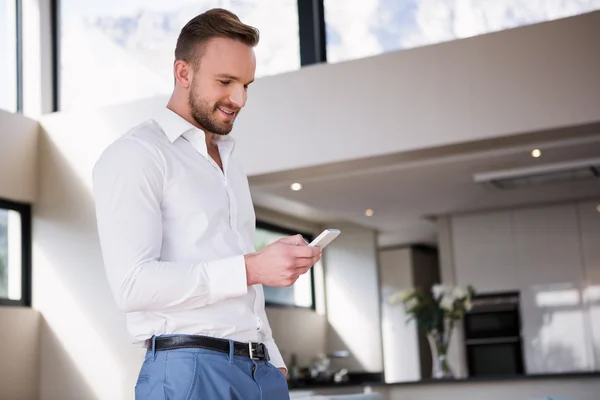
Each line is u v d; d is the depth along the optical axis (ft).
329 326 28.09
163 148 4.55
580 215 24.85
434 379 18.95
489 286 25.79
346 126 17.70
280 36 19.01
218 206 4.66
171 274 4.17
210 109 4.61
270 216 25.49
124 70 20.92
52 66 21.66
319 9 18.88
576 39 15.97
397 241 31.14
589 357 24.31
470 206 25.04
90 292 20.29
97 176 4.41
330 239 4.38
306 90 18.15
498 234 25.79
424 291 32.60
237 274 4.19
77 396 20.16
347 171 19.07
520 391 18.24
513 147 17.54
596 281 24.44
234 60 4.54
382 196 22.56
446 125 16.81
